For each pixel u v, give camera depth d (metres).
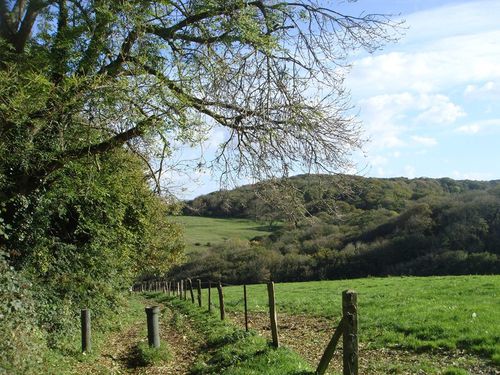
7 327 8.50
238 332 13.22
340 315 16.98
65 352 11.62
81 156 11.52
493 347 9.91
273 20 12.02
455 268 41.94
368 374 9.43
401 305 16.33
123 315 20.64
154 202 20.64
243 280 50.03
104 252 16.55
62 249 14.27
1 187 11.87
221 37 11.27
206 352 12.31
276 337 11.02
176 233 28.66
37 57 10.71
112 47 10.88
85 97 9.91
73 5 11.30
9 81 9.48
